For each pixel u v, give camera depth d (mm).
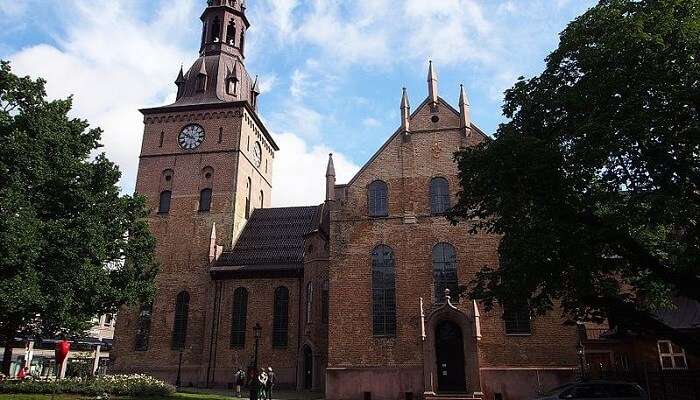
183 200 49906
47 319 28078
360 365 32188
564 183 18031
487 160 19344
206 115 52438
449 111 36562
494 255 33000
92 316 32188
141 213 36438
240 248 48500
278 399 33688
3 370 31203
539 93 20531
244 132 52656
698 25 16469
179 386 42656
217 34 57906
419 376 31391
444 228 34062
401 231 34469
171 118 52938
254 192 55344
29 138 27312
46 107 29828
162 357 44562
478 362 30594
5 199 24859
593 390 22453
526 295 19984
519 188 18328
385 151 36438
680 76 16547
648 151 17062
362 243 34656
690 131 15633
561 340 30812
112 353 45219
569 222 18031
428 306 32625
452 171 35125
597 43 19016
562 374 30172
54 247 27422
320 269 40969
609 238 17703
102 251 29969
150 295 35531
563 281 19344
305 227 50312
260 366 42688
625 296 21297
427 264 33531
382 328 32781
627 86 17422
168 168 51281
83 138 32906
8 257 24047
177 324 45562
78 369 59594
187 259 47562
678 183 17047
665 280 18703
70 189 29516
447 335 32344
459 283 32812
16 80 28266
